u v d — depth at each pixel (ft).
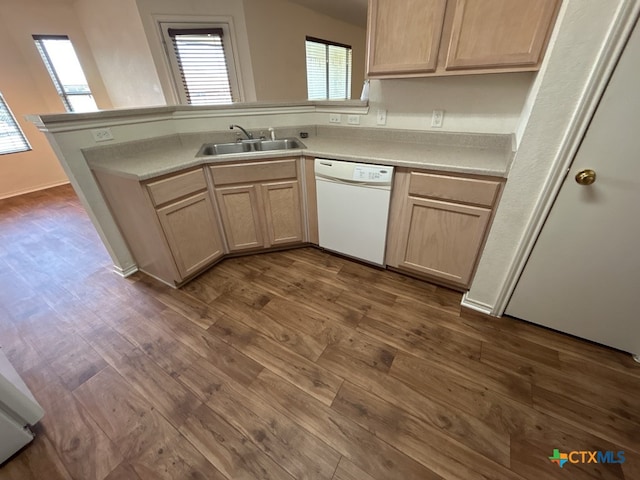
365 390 4.17
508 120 5.51
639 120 3.19
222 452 3.51
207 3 10.56
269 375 4.43
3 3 11.50
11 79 12.36
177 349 4.92
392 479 3.24
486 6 4.16
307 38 14.17
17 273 7.20
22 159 13.20
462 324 5.23
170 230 5.70
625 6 2.82
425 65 4.90
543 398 3.98
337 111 7.27
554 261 4.41
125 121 6.18
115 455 3.51
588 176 3.62
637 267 3.87
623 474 3.23
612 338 4.50
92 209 6.03
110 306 5.96
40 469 3.41
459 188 4.85
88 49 13.56
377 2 4.86
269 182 6.55
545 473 3.25
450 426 3.71
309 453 3.49
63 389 4.30
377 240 6.27
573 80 3.34
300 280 6.56
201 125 7.31
